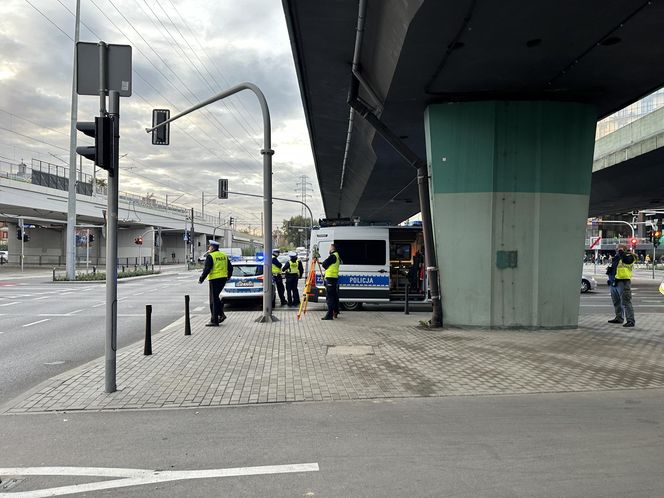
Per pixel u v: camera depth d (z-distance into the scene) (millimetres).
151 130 15461
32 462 4348
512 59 9438
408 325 11984
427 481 3947
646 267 65500
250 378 7074
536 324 11383
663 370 7504
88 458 4426
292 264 16906
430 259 11898
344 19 9695
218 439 4855
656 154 21000
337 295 13461
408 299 14820
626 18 7828
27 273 42125
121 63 6434
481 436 4898
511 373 7336
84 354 9344
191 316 14594
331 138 19938
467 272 11508
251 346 9305
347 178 30156
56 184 48969
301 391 6449
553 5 7426
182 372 7410
